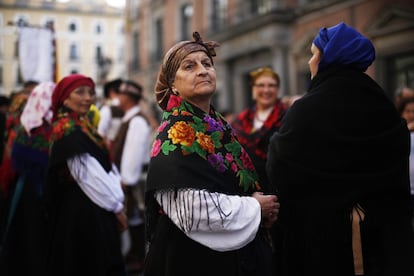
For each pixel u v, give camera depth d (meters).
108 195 2.81
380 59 10.07
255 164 2.66
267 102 3.43
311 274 1.74
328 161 1.66
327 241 1.69
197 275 1.70
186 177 1.64
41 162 3.28
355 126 1.67
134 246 4.32
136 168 4.16
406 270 1.64
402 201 1.73
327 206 1.67
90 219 2.77
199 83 1.78
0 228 3.55
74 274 2.74
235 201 1.70
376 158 1.66
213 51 1.92
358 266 1.69
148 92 20.59
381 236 1.70
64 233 2.78
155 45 20.27
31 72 4.44
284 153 1.71
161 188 1.66
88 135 2.86
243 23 13.45
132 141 4.16
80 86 2.87
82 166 2.74
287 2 12.55
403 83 9.70
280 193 1.78
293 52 12.23
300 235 1.80
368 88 1.73
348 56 1.75
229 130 1.90
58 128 2.81
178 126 1.71
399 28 9.46
